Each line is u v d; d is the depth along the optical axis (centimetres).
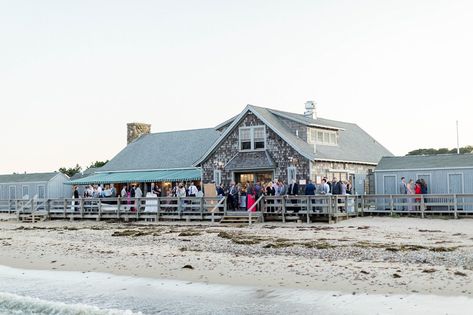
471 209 3139
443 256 1698
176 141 5197
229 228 2900
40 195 5603
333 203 3041
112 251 2106
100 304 1309
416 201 3278
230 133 3928
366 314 1121
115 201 3906
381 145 5141
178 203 3516
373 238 2262
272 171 3741
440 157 3528
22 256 2084
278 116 3981
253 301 1272
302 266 1634
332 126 4097
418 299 1206
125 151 5331
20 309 1291
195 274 1600
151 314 1198
